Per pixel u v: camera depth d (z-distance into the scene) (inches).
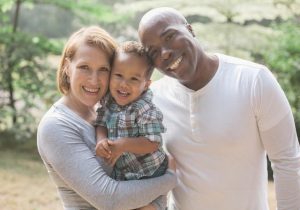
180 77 88.5
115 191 85.9
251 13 292.0
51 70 308.2
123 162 92.8
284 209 90.2
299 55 289.1
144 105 91.5
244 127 88.5
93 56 89.7
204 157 91.7
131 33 360.5
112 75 92.1
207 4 288.7
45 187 239.8
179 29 87.6
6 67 301.9
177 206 97.5
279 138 88.3
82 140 90.0
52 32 442.0
